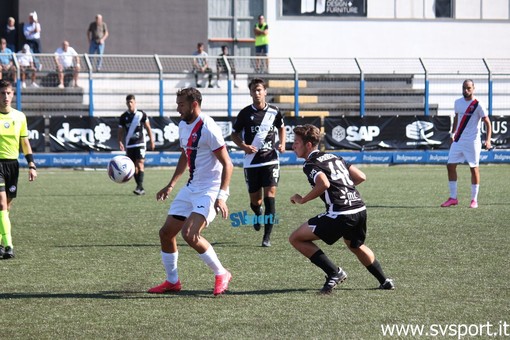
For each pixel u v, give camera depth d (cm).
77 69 5828
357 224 1591
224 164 1579
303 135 1622
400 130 5825
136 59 6134
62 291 1655
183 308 1497
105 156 5447
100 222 2800
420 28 7225
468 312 1450
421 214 2955
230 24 6981
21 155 5341
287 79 6344
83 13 6381
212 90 6044
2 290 1666
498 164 5884
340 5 7094
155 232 2561
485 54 7312
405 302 1534
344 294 1611
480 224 2678
